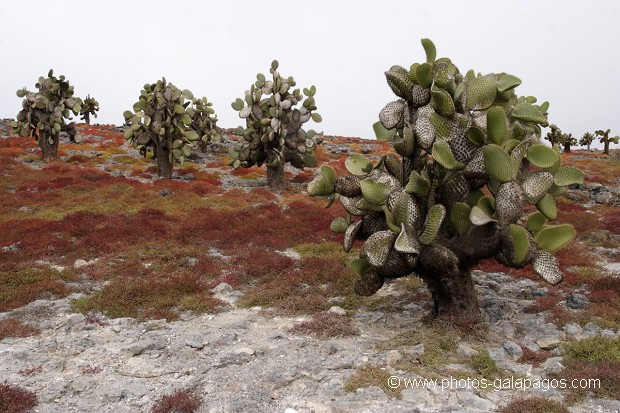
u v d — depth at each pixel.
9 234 16.92
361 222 9.74
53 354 8.56
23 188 24.92
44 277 12.65
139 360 8.42
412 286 12.37
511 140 8.58
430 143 8.83
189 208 22.48
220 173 33.16
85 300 11.26
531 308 10.57
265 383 7.52
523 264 8.37
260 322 10.40
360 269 9.61
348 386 7.29
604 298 11.03
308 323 9.82
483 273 13.50
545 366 7.89
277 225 19.72
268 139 27.08
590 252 16.39
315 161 29.64
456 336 8.95
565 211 23.45
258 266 14.03
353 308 11.01
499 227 8.32
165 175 29.97
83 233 17.47
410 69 9.04
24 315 10.44
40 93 32.66
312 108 28.64
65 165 30.72
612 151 53.06
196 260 15.04
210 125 40.78
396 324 9.92
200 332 9.66
